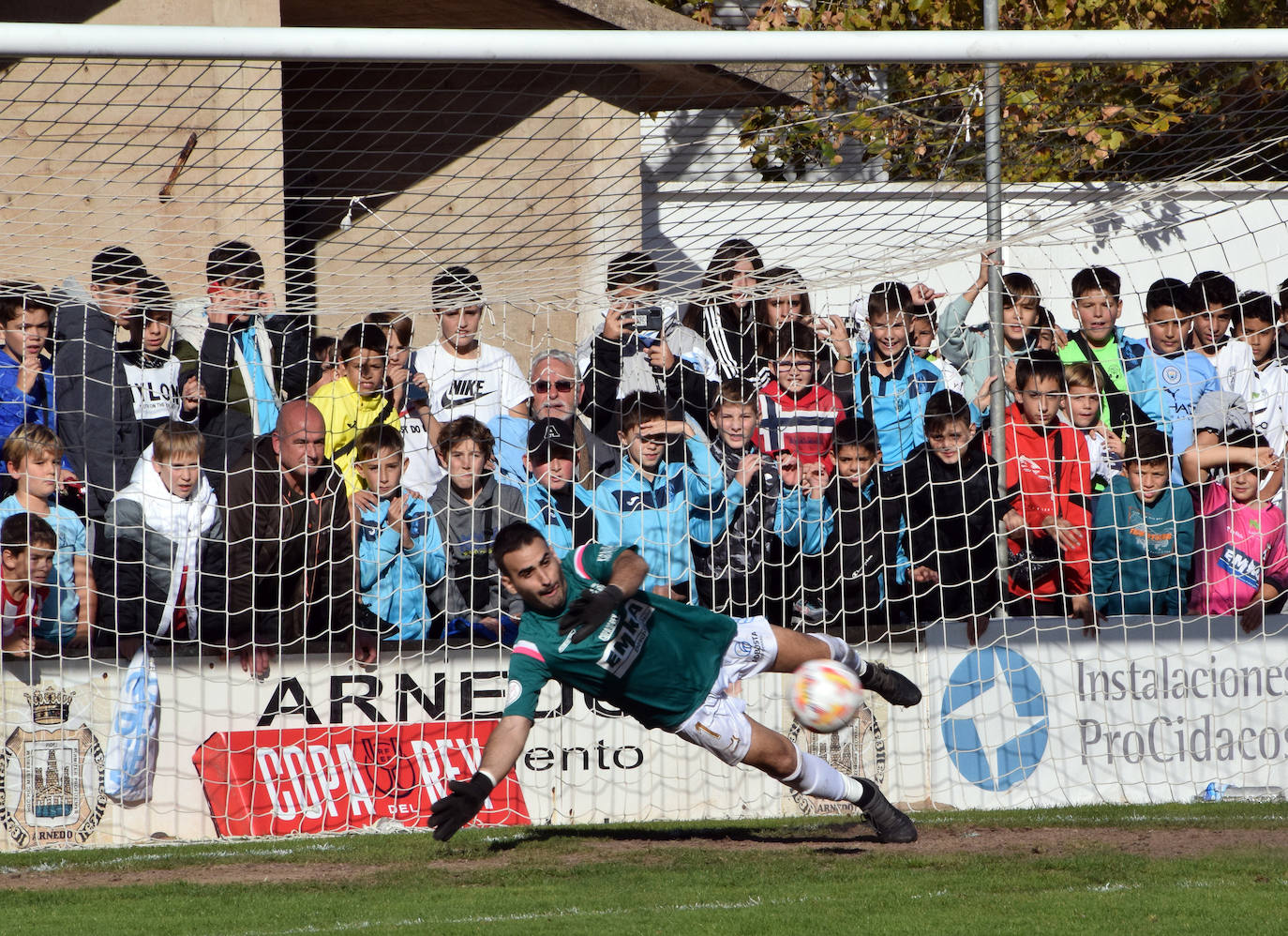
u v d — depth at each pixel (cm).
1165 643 2527
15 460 2214
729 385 2555
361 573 2355
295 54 2086
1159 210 3175
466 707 2367
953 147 3128
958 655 2481
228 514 2316
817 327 2689
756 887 1680
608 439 2653
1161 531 2544
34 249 2755
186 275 2767
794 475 2512
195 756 2266
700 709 1814
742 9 3844
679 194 3112
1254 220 3209
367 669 2333
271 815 2284
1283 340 2909
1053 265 3120
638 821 2370
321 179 3322
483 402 2650
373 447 2364
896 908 1552
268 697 2297
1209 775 2527
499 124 3212
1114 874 1725
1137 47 2131
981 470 2509
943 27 3622
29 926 1569
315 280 3322
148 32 2058
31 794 2183
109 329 2447
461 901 1647
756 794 2422
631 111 3131
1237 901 1569
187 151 2842
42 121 2592
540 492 2484
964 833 2044
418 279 3275
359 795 2322
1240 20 3731
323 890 1738
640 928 1478
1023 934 1431
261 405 2525
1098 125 2953
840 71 3056
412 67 3081
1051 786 2488
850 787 1928
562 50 2123
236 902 1673
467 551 2422
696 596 2495
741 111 3103
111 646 2275
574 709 2370
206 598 2297
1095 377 2614
